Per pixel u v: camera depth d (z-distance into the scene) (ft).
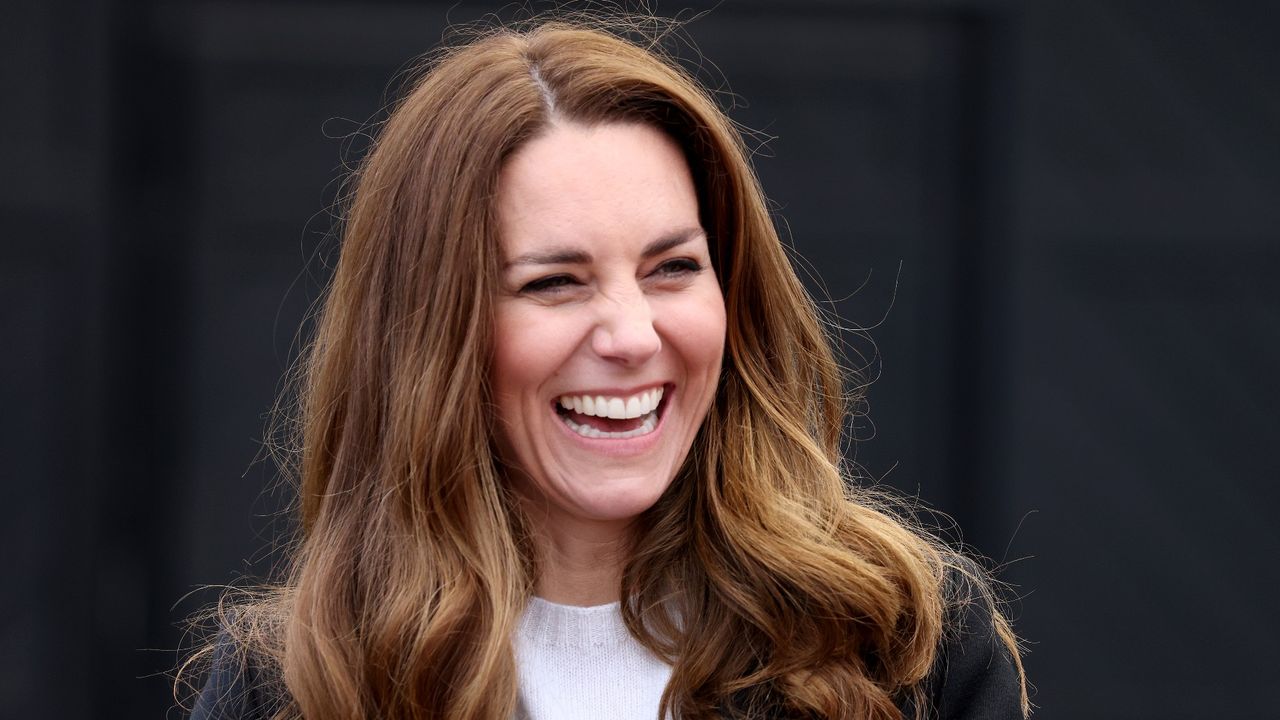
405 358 21.12
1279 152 54.13
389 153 21.90
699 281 20.99
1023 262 54.29
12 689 51.78
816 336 23.34
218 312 53.36
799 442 22.45
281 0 53.06
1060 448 54.54
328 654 21.04
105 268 52.37
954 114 54.70
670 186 20.66
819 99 54.49
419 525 21.09
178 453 53.11
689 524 22.02
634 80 20.63
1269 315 54.39
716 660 21.16
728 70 54.03
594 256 20.10
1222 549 54.70
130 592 52.65
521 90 20.56
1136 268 54.34
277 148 53.36
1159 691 54.85
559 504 21.36
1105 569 54.44
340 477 22.17
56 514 52.31
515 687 20.90
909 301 54.90
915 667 21.25
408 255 21.15
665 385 21.08
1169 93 54.34
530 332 20.29
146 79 52.80
